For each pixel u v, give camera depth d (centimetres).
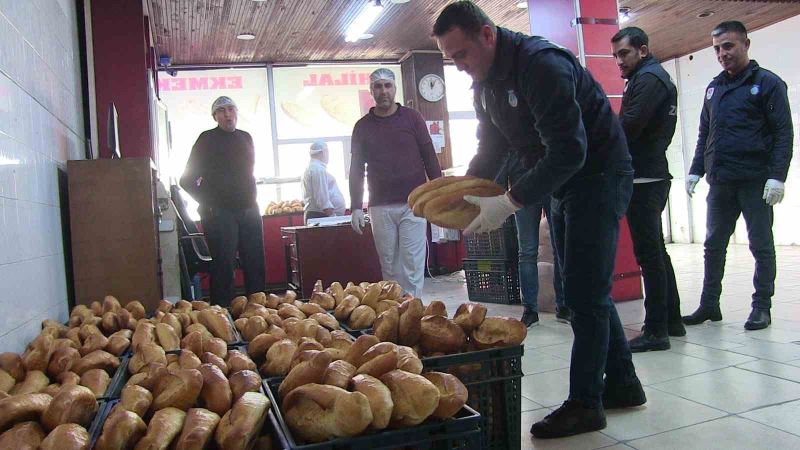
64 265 287
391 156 342
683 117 1025
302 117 945
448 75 998
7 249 188
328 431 99
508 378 151
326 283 514
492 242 488
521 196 168
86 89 411
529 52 170
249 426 95
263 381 127
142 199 298
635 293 454
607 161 185
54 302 257
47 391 128
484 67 180
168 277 361
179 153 904
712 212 338
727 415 194
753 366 245
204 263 443
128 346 170
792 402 201
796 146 851
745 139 322
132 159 299
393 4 724
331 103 954
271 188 927
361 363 117
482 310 159
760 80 321
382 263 350
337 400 98
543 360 282
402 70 970
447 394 106
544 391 235
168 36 768
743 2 780
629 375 208
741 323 331
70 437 91
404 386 102
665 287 283
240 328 187
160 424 97
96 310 221
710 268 339
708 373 240
